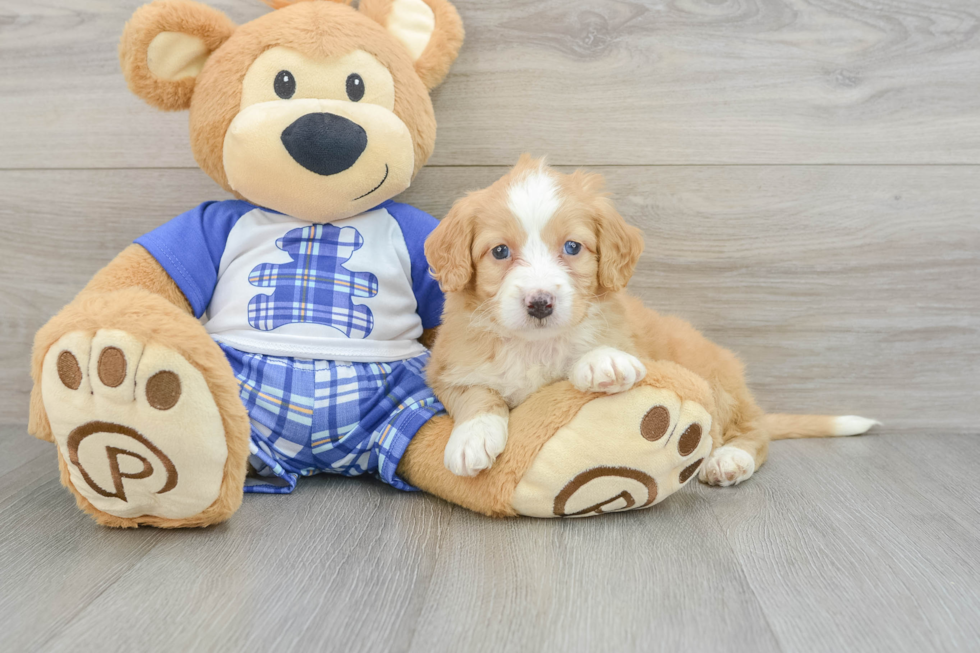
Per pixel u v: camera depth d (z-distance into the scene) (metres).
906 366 2.10
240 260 1.74
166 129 2.02
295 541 1.34
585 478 1.39
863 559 1.28
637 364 1.38
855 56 1.96
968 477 1.74
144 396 1.22
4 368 2.14
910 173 2.01
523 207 1.45
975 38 1.95
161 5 1.60
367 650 0.99
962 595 1.15
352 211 1.73
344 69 1.62
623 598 1.13
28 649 0.99
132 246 1.66
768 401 2.13
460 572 1.22
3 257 2.10
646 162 2.01
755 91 1.98
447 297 1.66
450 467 1.38
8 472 1.72
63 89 2.01
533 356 1.53
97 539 1.35
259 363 1.62
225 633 1.03
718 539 1.36
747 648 1.00
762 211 2.03
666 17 1.95
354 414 1.63
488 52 1.97
